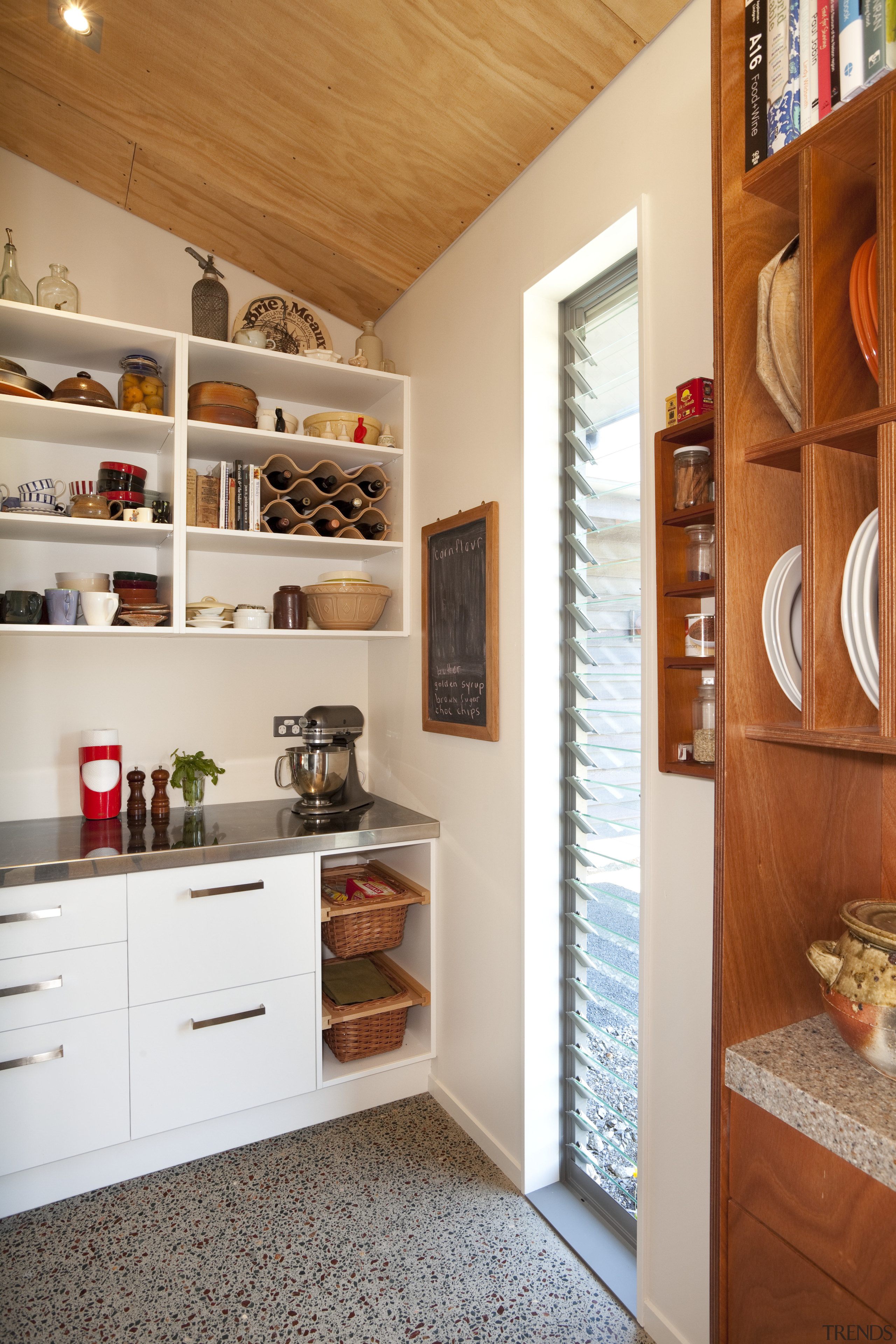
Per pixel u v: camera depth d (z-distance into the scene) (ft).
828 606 3.10
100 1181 6.42
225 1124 6.93
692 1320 4.62
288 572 9.13
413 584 8.35
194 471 7.43
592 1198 6.14
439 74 5.65
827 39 3.05
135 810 7.61
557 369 6.32
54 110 6.90
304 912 7.09
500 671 6.57
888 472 2.72
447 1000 7.61
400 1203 6.23
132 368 7.30
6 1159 5.91
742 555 3.39
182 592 7.27
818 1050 3.25
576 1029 6.37
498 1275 5.49
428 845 7.79
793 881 3.52
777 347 3.29
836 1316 2.85
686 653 4.71
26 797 7.80
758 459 3.36
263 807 8.60
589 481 6.13
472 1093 7.14
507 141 6.00
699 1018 4.54
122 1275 5.48
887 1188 2.66
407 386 8.33
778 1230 3.10
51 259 7.76
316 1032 7.18
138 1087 6.39
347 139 6.56
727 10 3.45
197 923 6.61
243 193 7.47
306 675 9.29
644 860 4.96
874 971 2.91
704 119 4.45
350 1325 5.07
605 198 5.28
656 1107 4.91
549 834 6.31
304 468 8.64
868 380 3.25
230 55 6.08
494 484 6.65
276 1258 5.65
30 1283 5.41
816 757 3.60
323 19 5.54
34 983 5.98
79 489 7.44
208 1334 4.99
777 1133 3.11
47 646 7.91
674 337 4.69
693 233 4.53
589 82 5.28
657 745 4.84
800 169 3.10
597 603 5.99
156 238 8.24
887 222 2.75
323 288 8.78
